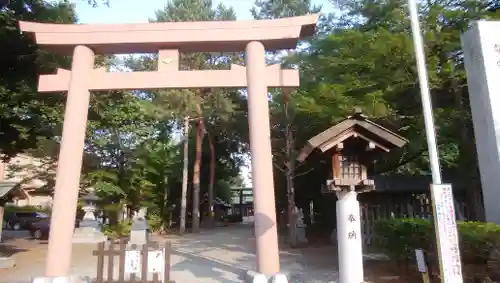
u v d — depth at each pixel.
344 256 7.05
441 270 5.54
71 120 8.71
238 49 9.55
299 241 16.58
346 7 14.09
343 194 7.27
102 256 7.70
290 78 9.06
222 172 35.53
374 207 13.84
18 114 11.66
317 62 13.41
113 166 22.67
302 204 22.73
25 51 11.50
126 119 18.05
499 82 8.66
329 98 10.66
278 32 9.16
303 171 18.98
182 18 24.00
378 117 10.44
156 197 25.08
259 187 8.40
